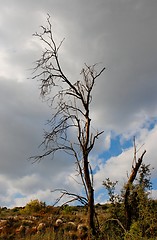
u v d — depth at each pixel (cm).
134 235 1199
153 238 1156
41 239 1966
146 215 1238
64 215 2580
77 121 1444
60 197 1398
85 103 1444
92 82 1470
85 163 1412
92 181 1408
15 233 2319
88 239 1354
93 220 1379
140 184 1348
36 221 2520
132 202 1391
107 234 1354
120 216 1410
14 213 3188
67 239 1986
